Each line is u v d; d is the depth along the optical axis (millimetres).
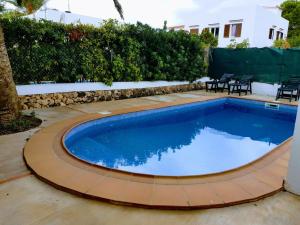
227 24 19750
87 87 8727
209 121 8352
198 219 2512
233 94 11852
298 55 10695
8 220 2369
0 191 2889
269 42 20719
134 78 10180
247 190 3012
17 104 5641
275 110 9641
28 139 4703
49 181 3076
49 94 7770
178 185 3107
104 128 6648
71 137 5430
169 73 11586
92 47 8586
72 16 13336
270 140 6438
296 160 2955
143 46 10109
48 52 7520
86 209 2605
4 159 3783
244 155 5387
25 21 6930
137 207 2674
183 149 5668
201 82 13773
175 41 11594
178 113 8883
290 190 3055
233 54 12984
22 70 7164
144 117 7738
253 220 2514
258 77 12164
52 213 2508
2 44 5172
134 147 5707
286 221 2508
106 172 3395
